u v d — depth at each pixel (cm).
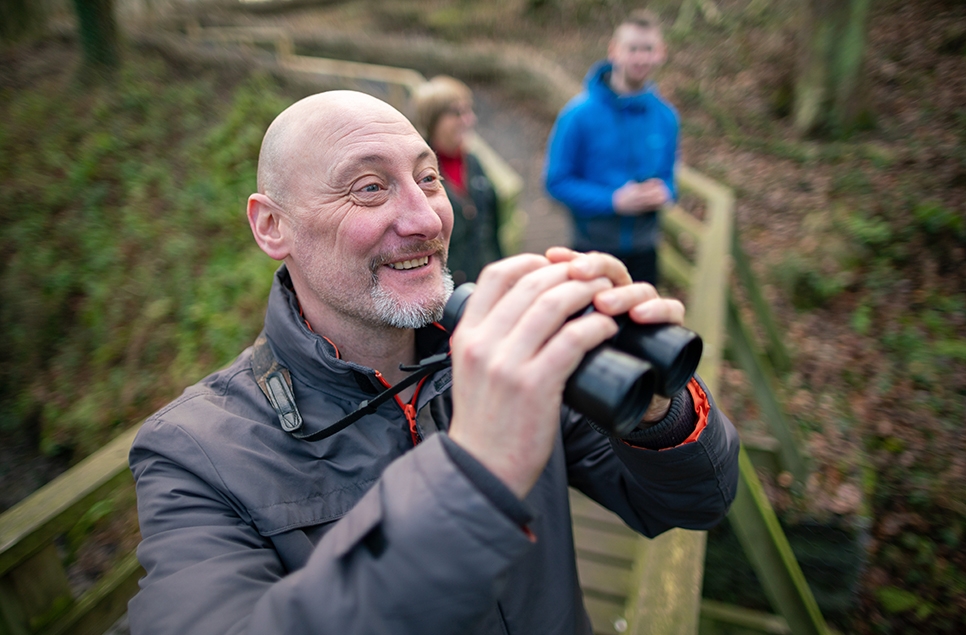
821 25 699
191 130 890
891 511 409
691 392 89
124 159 844
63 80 1022
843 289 545
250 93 946
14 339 650
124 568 212
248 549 79
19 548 167
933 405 446
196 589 71
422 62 1336
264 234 99
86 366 635
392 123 94
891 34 806
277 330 96
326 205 91
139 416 572
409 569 56
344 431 91
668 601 139
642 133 301
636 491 101
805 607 245
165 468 86
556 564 99
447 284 101
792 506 357
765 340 507
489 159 653
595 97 297
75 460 571
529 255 63
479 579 55
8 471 569
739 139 782
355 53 1419
